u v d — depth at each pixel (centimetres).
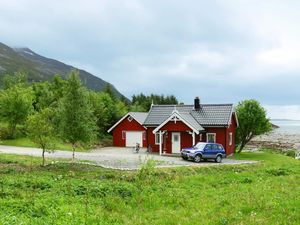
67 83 3262
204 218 1335
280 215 1294
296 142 10612
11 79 8700
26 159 3428
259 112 5634
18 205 1391
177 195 1812
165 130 5047
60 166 2750
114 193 1781
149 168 2412
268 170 2917
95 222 1266
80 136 3228
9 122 5928
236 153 5647
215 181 2380
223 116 5209
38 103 7662
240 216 1308
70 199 1589
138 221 1312
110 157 4266
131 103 11875
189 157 4116
